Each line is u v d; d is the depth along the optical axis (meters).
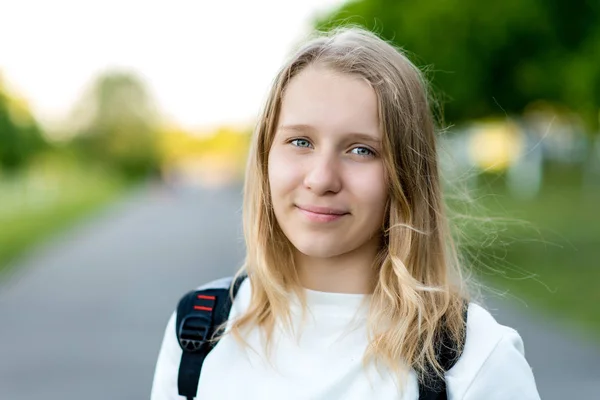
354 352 1.48
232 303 1.62
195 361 1.56
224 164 101.31
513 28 9.81
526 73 10.12
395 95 1.43
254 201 1.59
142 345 6.77
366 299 1.51
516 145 12.54
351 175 1.41
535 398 1.42
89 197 39.31
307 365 1.49
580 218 15.60
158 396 1.60
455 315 1.47
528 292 8.59
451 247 1.62
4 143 30.73
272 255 1.56
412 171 1.47
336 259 1.52
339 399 1.45
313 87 1.42
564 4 9.79
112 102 70.50
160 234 20.06
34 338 7.14
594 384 5.24
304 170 1.42
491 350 1.42
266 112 1.53
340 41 1.50
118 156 70.56
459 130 11.75
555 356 5.93
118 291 10.02
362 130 1.40
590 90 9.89
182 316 1.61
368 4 10.07
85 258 14.26
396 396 1.42
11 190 31.78
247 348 1.54
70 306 8.88
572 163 24.92
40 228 20.52
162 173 73.38
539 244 12.12
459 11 9.78
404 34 9.84
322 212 1.41
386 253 1.51
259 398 1.49
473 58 9.93
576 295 8.34
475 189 2.52
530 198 20.95
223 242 17.20
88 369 5.98
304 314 1.52
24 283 10.94
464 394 1.38
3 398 5.24
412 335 1.45
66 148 64.81
